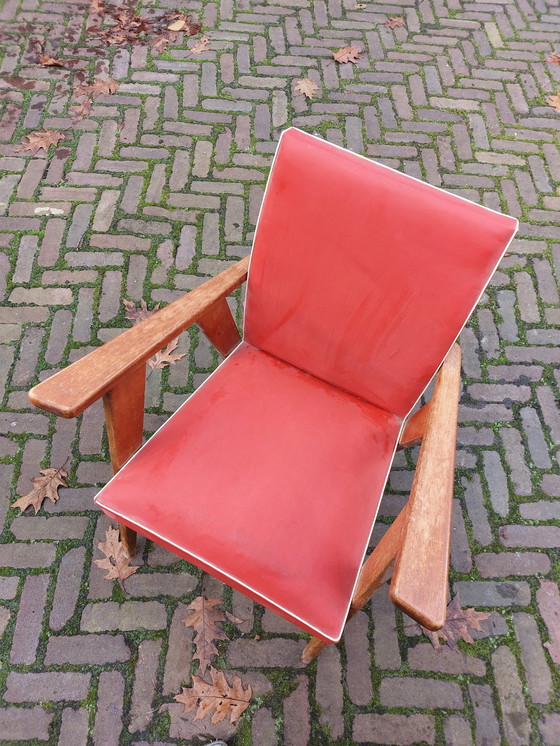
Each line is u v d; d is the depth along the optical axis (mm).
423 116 3141
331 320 1498
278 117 3057
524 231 2742
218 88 3141
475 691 1688
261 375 1617
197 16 3475
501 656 1749
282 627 1747
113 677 1636
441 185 2871
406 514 1125
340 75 3277
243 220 2674
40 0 3434
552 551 1949
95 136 2873
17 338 2244
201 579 1806
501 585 1877
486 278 1271
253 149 2920
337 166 1310
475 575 1892
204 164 2836
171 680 1644
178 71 3189
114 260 2486
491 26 3652
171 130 2939
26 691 1599
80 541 1843
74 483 1947
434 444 1220
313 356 1602
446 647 1749
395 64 3367
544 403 2275
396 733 1612
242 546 1258
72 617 1715
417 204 1269
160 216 2637
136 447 1467
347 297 1439
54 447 2012
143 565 1814
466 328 2441
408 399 1542
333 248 1388
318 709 1631
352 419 1543
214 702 1604
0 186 2648
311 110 3104
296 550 1266
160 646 1691
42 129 2871
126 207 2645
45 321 2297
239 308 2447
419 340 1411
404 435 1578
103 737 1555
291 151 1332
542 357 2387
